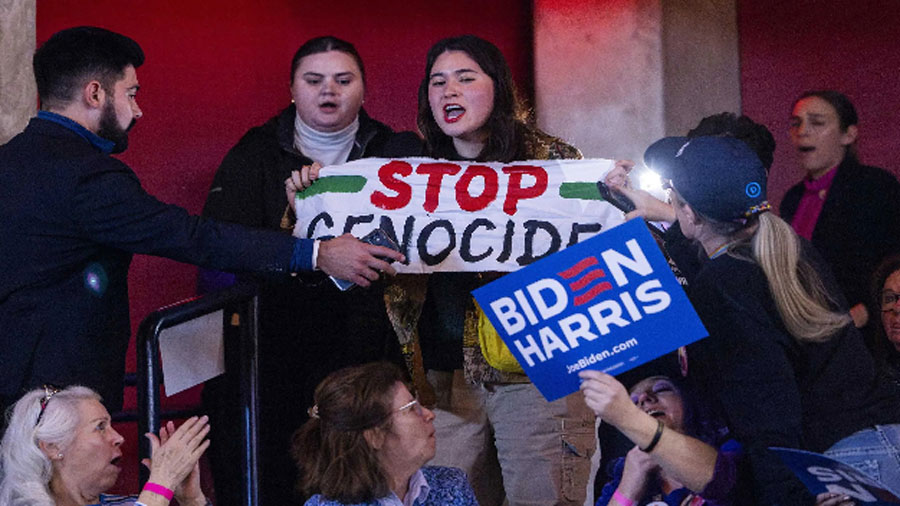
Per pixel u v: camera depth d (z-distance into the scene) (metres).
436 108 4.47
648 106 6.06
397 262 4.45
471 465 4.54
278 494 4.95
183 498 3.69
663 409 3.71
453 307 4.49
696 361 3.69
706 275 3.66
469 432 4.53
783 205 5.62
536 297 3.42
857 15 5.94
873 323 4.84
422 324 4.56
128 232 4.09
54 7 6.02
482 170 4.46
